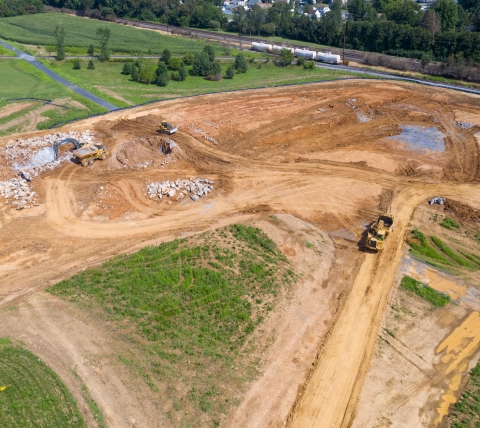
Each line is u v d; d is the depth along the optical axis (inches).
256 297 1232.2
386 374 1051.3
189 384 972.6
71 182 1802.4
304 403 970.7
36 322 1120.2
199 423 893.8
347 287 1306.6
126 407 904.9
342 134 2321.6
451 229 1574.8
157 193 1732.3
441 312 1243.2
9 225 1553.9
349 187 1808.6
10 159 1921.8
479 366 1083.3
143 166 1937.7
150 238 1488.7
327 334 1144.8
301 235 1508.4
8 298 1219.9
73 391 928.9
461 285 1339.8
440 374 1061.8
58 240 1483.8
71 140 2026.3
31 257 1403.8
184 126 2313.0
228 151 2085.4
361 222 1601.9
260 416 931.3
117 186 1771.7
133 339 1074.1
